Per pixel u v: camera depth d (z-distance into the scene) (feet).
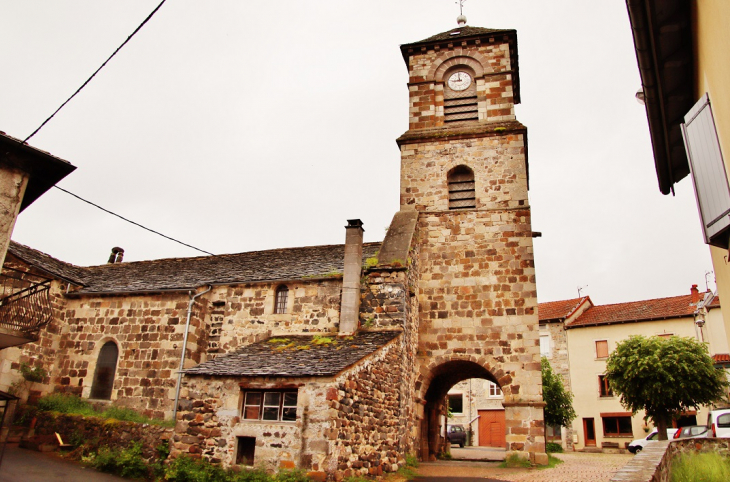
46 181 32.14
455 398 132.26
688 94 26.66
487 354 57.77
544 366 98.73
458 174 67.62
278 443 38.11
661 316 106.73
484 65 71.97
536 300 58.65
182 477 38.17
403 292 52.85
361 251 55.26
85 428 50.47
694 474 35.45
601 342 112.78
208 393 41.47
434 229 64.13
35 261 64.13
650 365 78.13
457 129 68.69
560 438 110.63
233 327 58.75
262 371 40.81
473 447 119.65
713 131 21.62
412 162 68.39
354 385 41.24
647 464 24.90
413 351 57.11
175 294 59.57
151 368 57.41
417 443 56.75
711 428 64.85
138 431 47.16
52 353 61.52
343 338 49.98
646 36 23.77
